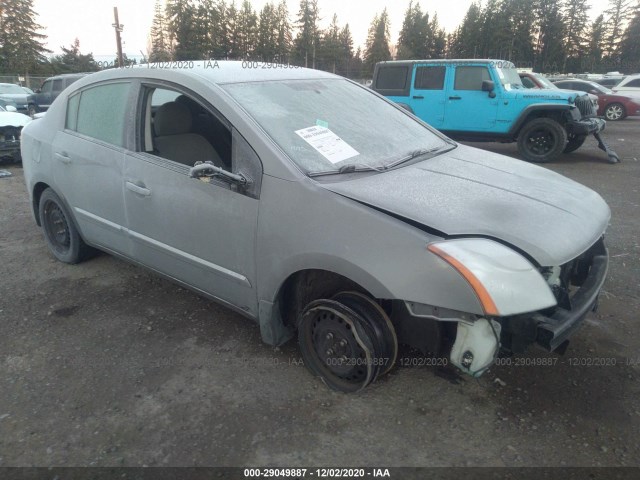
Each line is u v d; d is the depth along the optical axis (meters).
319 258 2.47
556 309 2.36
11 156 8.67
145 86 3.32
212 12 61.66
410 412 2.59
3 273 4.29
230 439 2.42
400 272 2.27
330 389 2.76
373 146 3.11
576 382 2.82
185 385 2.81
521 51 72.94
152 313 3.61
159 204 3.15
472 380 2.82
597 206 2.88
